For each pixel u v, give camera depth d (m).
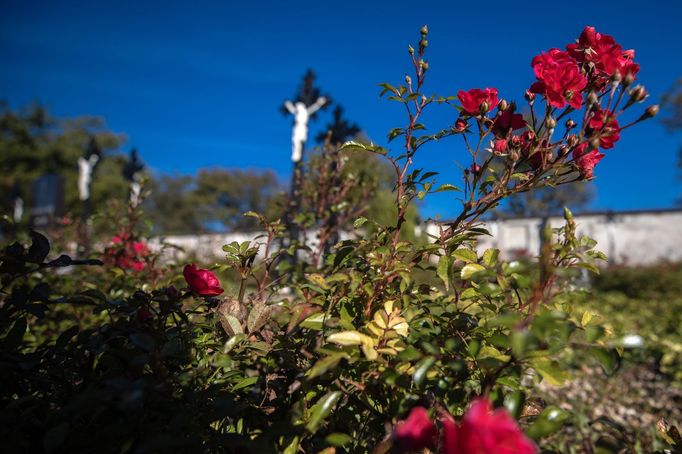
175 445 0.76
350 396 1.05
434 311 1.19
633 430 2.77
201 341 1.18
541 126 1.18
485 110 1.17
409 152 1.23
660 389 4.00
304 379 0.96
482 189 1.20
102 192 30.48
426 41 1.22
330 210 2.54
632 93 1.03
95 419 0.99
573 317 1.04
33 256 1.09
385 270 1.16
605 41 1.16
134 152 10.66
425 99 1.21
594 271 0.89
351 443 1.08
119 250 2.60
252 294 1.35
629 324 6.91
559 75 1.09
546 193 22.03
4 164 32.22
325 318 1.10
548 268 0.82
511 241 21.28
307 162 2.70
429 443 0.79
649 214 22.81
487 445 0.59
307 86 8.09
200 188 41.44
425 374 0.88
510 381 0.93
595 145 1.05
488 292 0.90
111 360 1.07
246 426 1.10
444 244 1.15
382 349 0.97
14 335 1.07
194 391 0.98
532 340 0.70
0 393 1.00
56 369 1.08
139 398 0.79
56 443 0.79
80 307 2.20
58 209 14.91
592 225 23.38
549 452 0.83
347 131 3.91
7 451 0.86
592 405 3.49
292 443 0.96
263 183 41.47
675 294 10.80
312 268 1.91
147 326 1.07
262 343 1.13
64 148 33.03
